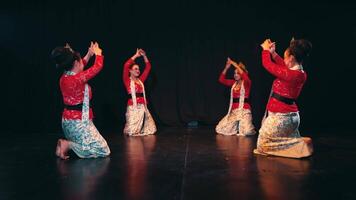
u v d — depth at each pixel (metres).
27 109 6.80
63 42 6.84
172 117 7.11
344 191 3.05
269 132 4.31
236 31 7.01
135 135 5.93
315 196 2.94
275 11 6.95
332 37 6.95
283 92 4.23
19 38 6.75
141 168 3.80
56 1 6.79
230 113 6.15
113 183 3.28
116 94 7.00
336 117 7.07
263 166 3.87
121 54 6.97
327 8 6.91
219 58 7.05
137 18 6.96
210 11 7.00
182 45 7.04
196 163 4.02
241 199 2.87
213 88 7.10
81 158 4.26
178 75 7.07
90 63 6.87
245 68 6.51
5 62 6.73
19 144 5.23
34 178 3.45
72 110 4.19
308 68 7.02
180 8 6.99
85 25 6.86
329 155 4.41
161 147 4.94
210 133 6.20
